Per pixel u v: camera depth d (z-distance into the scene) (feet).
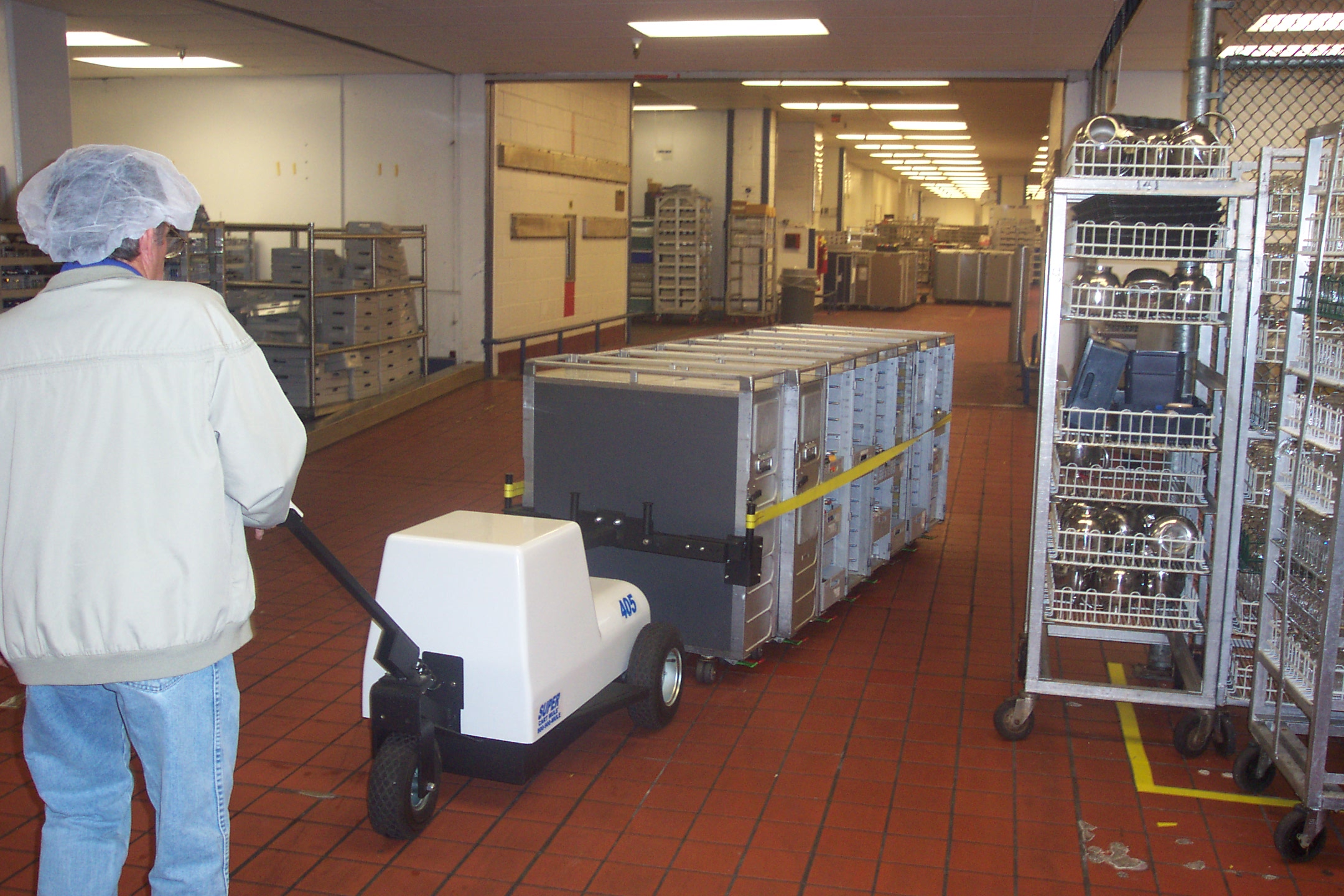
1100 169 12.43
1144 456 14.64
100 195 7.34
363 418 32.63
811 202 76.59
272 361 31.68
